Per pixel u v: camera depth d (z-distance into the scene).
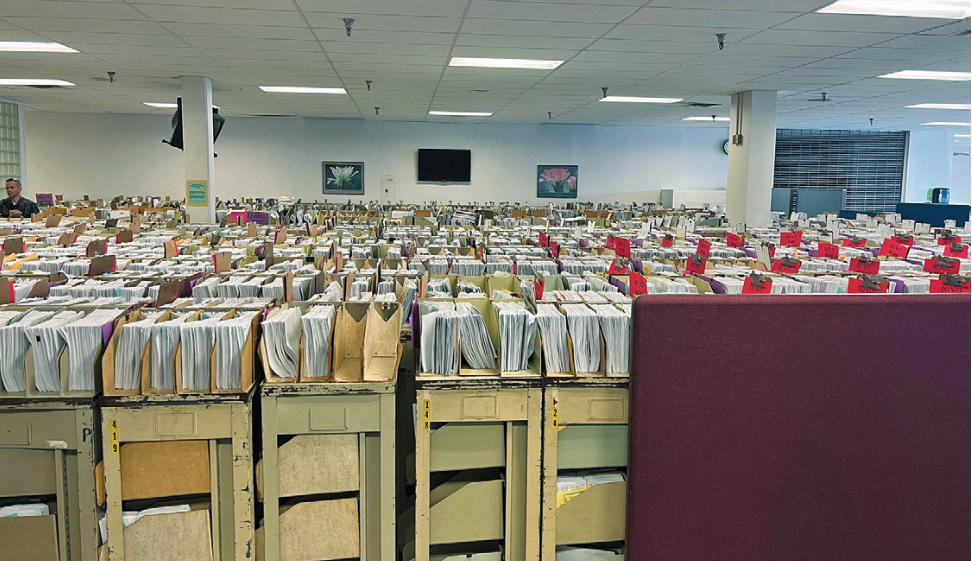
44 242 4.84
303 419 1.76
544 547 1.87
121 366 1.71
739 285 2.80
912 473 1.84
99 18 4.99
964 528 1.87
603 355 1.87
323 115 12.34
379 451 1.80
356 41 5.71
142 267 3.38
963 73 7.09
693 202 13.44
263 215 7.37
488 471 2.04
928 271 3.71
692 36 5.39
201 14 4.85
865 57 6.22
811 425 1.81
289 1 4.48
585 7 4.55
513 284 2.86
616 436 1.89
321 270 3.19
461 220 8.41
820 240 5.69
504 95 9.15
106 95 9.68
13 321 1.76
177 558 1.74
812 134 14.26
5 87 8.91
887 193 14.59
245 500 1.73
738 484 1.81
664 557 1.82
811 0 4.33
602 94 8.94
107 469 1.69
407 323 2.54
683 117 11.87
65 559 1.70
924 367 1.82
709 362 1.77
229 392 1.70
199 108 7.80
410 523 2.15
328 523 1.83
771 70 6.97
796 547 1.84
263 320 1.83
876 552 1.86
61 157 12.70
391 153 13.42
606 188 13.97
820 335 1.79
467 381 1.81
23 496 1.73
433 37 5.52
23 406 1.64
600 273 3.40
